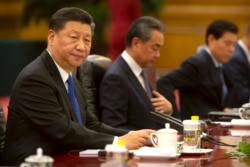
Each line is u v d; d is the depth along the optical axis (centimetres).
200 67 887
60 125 541
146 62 722
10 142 550
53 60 561
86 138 548
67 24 552
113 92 704
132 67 720
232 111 888
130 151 527
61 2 1633
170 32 1894
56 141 546
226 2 1859
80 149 551
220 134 662
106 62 746
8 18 1978
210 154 547
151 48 718
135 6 1379
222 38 893
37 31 1947
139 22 723
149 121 708
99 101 720
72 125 547
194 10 1880
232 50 900
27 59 1609
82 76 707
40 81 544
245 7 1847
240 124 705
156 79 875
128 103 708
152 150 519
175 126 636
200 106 890
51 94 546
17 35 1970
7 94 1545
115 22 1375
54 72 558
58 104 552
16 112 547
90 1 1617
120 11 1370
